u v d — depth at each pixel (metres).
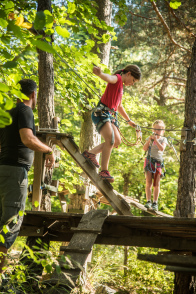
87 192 8.33
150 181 6.74
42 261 2.69
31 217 4.38
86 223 3.57
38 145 3.26
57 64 7.50
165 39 14.09
